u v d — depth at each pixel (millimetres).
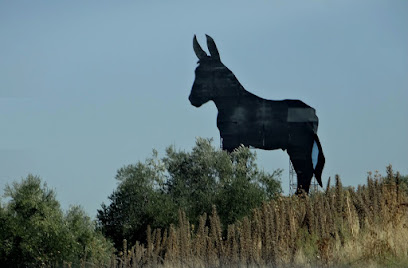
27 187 125500
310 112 185750
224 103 188375
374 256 60750
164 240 79938
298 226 71875
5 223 120750
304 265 62844
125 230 140125
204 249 75625
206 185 150500
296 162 184125
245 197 138000
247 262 68000
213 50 191000
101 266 87500
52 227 120688
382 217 67188
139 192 143375
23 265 119812
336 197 71750
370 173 73062
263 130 185875
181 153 155500
